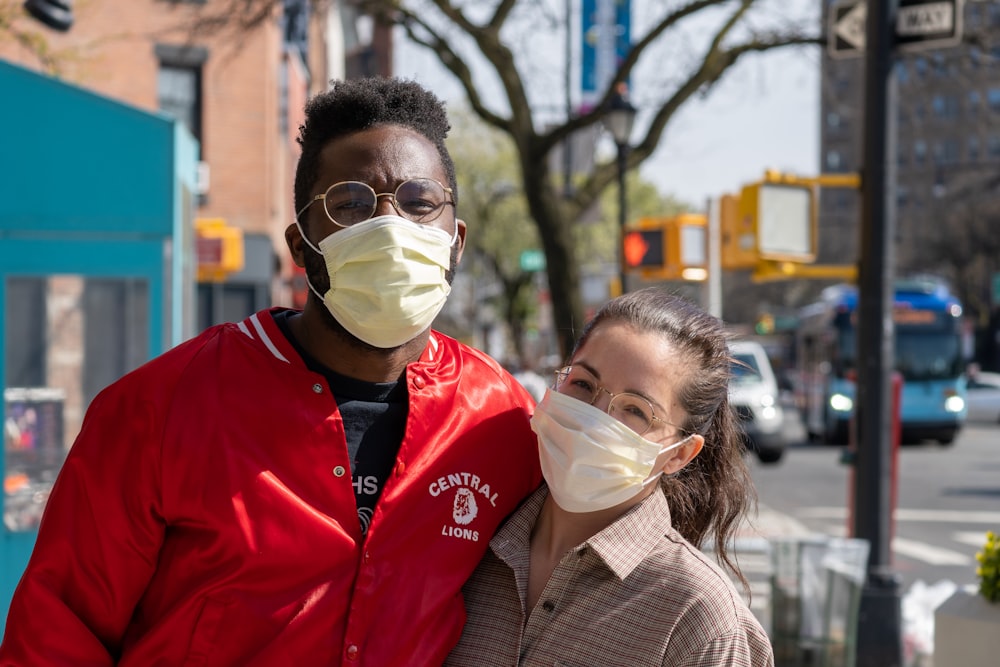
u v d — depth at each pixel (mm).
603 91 12672
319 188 2260
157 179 5621
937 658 4590
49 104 5562
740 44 10633
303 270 2342
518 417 2551
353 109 2262
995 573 4527
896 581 6496
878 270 6762
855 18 7309
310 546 2170
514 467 2498
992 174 45094
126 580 2178
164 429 2170
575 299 10625
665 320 2371
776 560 5965
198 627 2137
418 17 10398
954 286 49188
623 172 10914
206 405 2193
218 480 2156
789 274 9523
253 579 2148
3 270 5590
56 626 2127
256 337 2295
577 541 2396
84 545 2164
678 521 2617
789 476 18219
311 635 2146
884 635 6379
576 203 10805
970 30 10852
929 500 15594
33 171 5559
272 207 19375
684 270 10742
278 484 2178
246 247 18453
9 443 5598
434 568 2293
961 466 19938
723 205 10227
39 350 5664
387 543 2244
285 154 21828
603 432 2283
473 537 2375
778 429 19172
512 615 2355
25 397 5641
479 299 41438
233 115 18484
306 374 2264
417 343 2393
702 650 2170
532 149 10391
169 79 18078
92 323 5688
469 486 2387
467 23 10203
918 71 12258
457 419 2414
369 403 2330
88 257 5625
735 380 2605
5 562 5559
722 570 2311
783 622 5930
